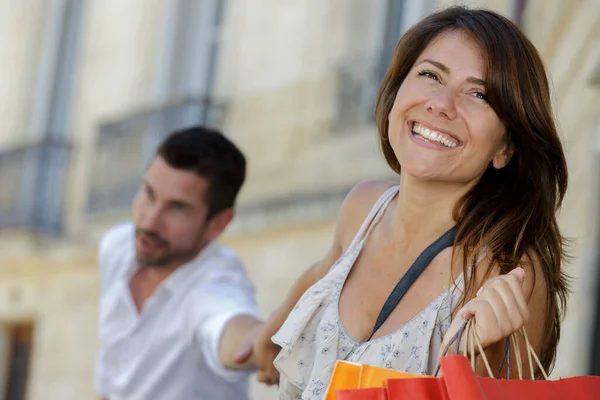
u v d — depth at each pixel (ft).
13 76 86.22
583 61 36.45
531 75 14.52
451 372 12.14
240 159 24.00
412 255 15.08
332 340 15.05
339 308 15.31
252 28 70.59
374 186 16.51
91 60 81.82
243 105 70.03
